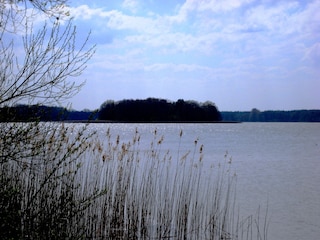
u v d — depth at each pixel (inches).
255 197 619.8
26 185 263.4
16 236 204.5
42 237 220.7
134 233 343.3
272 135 3038.9
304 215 505.0
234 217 485.1
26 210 217.5
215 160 1135.6
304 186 733.3
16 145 201.5
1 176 226.5
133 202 396.5
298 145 1879.9
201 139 2262.6
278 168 1002.7
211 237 386.0
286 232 429.7
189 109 4530.0
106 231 337.7
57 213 243.0
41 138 215.3
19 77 203.2
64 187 275.1
